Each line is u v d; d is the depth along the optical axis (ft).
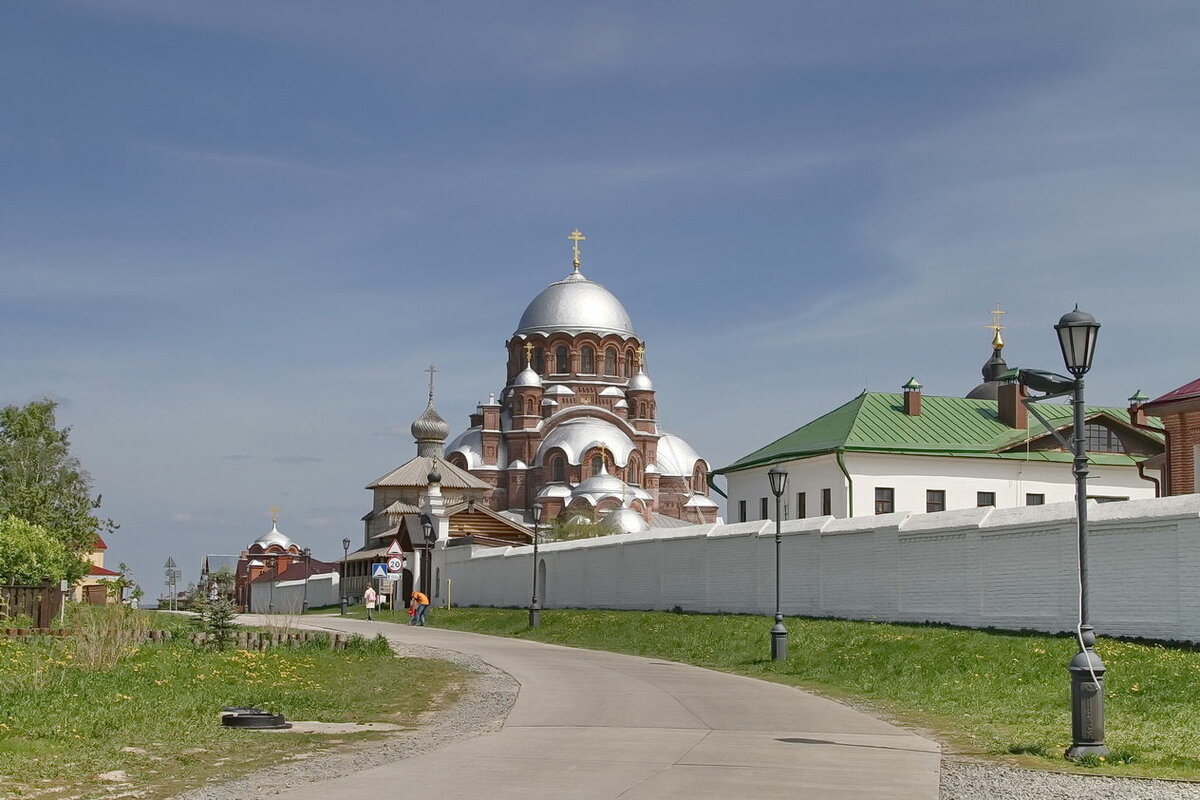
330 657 93.09
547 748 47.32
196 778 41.22
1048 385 48.91
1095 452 175.73
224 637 93.86
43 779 40.50
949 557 96.17
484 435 357.82
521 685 75.15
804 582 115.03
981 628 91.20
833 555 111.14
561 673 84.12
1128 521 78.89
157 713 55.31
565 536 254.06
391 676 81.10
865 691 70.90
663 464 374.22
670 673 84.53
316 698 66.13
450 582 215.10
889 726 55.31
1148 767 42.68
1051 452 173.17
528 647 115.14
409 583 237.86
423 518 241.14
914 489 168.66
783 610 117.80
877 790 38.06
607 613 144.46
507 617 160.04
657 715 58.95
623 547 152.15
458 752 46.19
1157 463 133.39
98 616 105.60
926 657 78.79
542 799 36.27
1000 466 172.24
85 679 65.62
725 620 116.78
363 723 56.95
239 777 41.32
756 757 44.93
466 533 234.38
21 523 140.56
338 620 183.21
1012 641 80.59
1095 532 81.87
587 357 363.76
